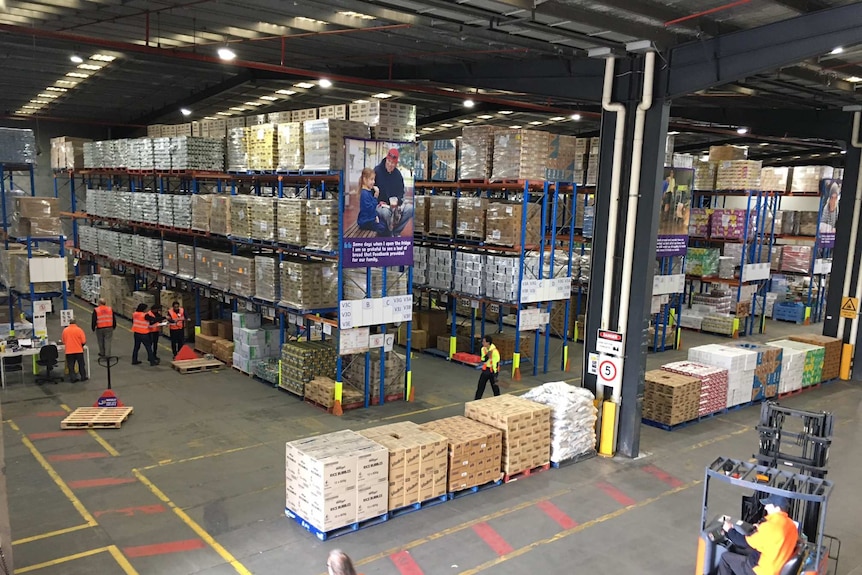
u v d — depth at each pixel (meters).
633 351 11.41
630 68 10.95
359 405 13.86
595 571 7.89
